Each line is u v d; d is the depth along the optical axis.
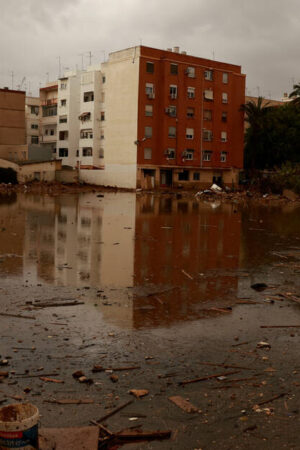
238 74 72.81
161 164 66.44
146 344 7.27
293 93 74.81
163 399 5.52
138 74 64.56
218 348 7.19
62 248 16.11
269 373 6.31
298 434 4.84
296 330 8.12
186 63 67.31
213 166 71.12
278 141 71.19
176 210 34.38
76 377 6.06
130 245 17.19
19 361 6.51
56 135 84.50
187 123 68.12
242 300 10.03
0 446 3.88
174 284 11.41
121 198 47.28
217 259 15.04
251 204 44.12
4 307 9.03
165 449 4.56
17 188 60.72
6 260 13.73
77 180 73.62
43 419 5.02
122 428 4.89
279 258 15.52
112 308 9.19
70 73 82.50
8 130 79.38
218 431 4.87
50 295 10.00
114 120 68.88
